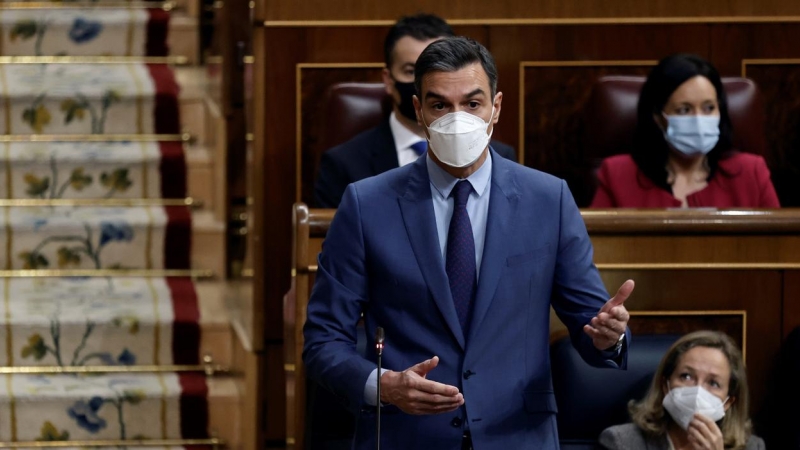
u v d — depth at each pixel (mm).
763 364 10180
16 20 16953
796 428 9859
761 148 13055
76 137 16094
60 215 15078
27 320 13695
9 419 13164
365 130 12758
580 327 7465
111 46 17328
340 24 13484
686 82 11883
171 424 13406
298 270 9484
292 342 9875
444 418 7465
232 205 15008
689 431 9109
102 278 14969
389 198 7621
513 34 13672
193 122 16391
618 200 12227
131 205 15578
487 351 7402
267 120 13523
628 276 10055
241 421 13375
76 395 13195
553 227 7574
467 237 7496
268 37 13461
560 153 13812
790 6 13812
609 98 12992
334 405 9523
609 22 13688
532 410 7445
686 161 12180
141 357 14000
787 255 10102
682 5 13750
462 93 7230
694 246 10070
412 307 7453
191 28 17500
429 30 11328
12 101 15844
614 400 9656
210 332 14078
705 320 10133
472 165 7527
